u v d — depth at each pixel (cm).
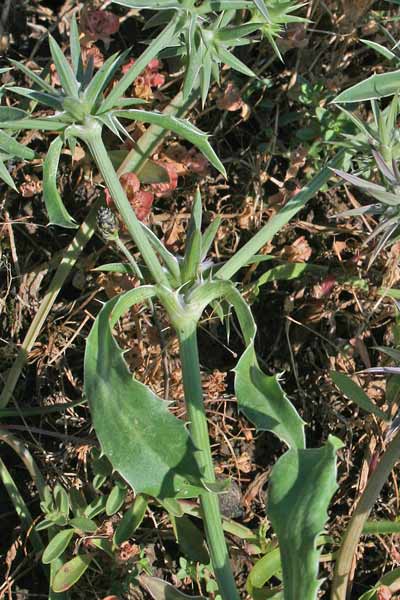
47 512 68
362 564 75
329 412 76
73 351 76
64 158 76
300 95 76
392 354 61
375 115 64
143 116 60
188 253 62
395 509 75
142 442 60
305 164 76
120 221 72
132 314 74
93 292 74
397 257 75
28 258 76
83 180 75
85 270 75
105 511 72
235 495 74
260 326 77
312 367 77
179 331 62
